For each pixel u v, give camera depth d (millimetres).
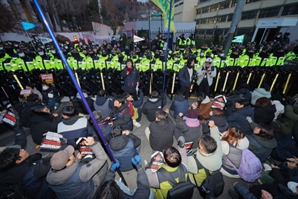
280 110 3324
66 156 1467
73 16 20297
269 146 2238
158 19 15617
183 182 1593
